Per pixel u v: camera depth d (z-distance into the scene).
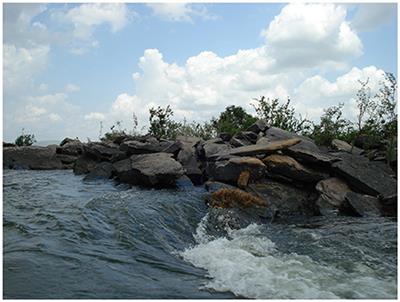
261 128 14.12
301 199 10.10
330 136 14.93
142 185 12.04
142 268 5.58
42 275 4.96
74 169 15.71
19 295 4.40
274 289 4.96
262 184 10.29
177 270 5.64
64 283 4.80
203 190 11.16
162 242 6.94
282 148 11.04
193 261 6.18
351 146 13.63
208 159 12.14
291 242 7.18
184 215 8.62
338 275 5.48
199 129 20.67
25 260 5.38
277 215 9.45
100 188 11.82
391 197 9.38
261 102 17.36
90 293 4.58
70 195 10.52
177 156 13.38
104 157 14.95
